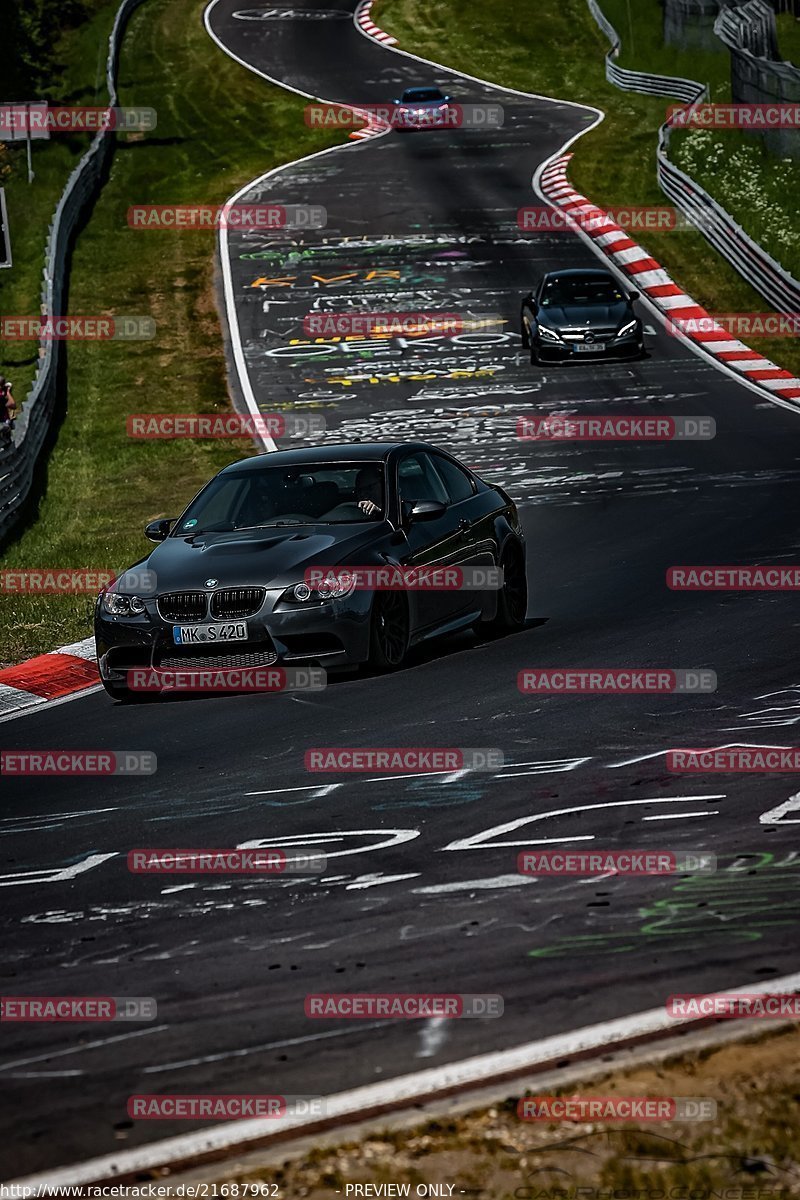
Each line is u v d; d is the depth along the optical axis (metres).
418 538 39.19
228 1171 13.26
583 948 18.41
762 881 20.45
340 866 22.77
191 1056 16.05
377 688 36.00
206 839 25.02
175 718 35.16
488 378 98.88
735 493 64.50
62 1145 14.17
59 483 79.25
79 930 20.84
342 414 93.06
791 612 41.44
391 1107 14.45
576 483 70.75
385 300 122.69
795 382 91.88
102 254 144.62
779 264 113.25
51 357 103.12
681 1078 14.50
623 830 23.41
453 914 20.09
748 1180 12.77
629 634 40.34
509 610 42.50
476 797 26.14
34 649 43.97
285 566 36.66
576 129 182.00
